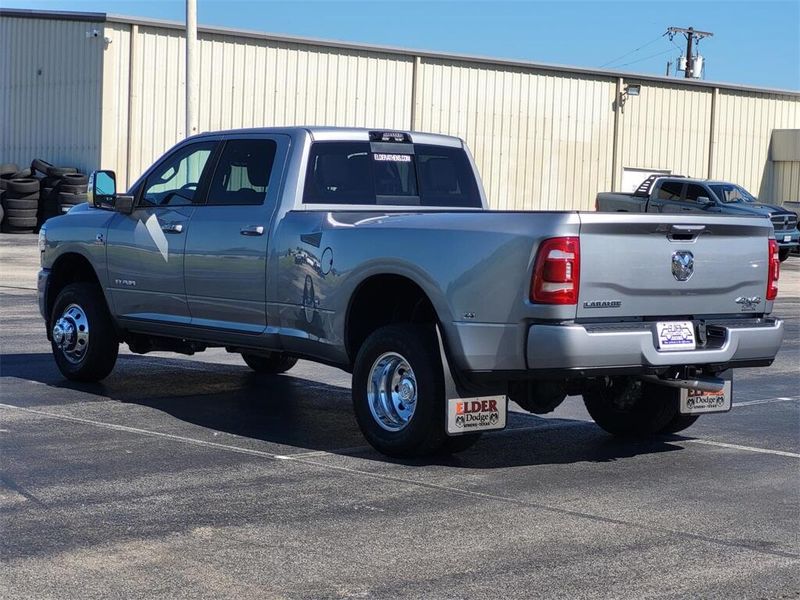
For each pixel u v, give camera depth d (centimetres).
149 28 3428
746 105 4766
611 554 628
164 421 966
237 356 1374
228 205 980
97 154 3422
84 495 725
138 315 1062
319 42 3675
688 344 819
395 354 835
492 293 784
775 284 882
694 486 791
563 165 4281
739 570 605
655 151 4525
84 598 541
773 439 966
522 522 687
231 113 3544
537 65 4153
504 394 827
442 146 1048
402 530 664
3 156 3766
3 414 977
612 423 954
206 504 710
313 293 898
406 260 827
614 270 784
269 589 559
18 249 3020
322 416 1009
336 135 973
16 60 3681
